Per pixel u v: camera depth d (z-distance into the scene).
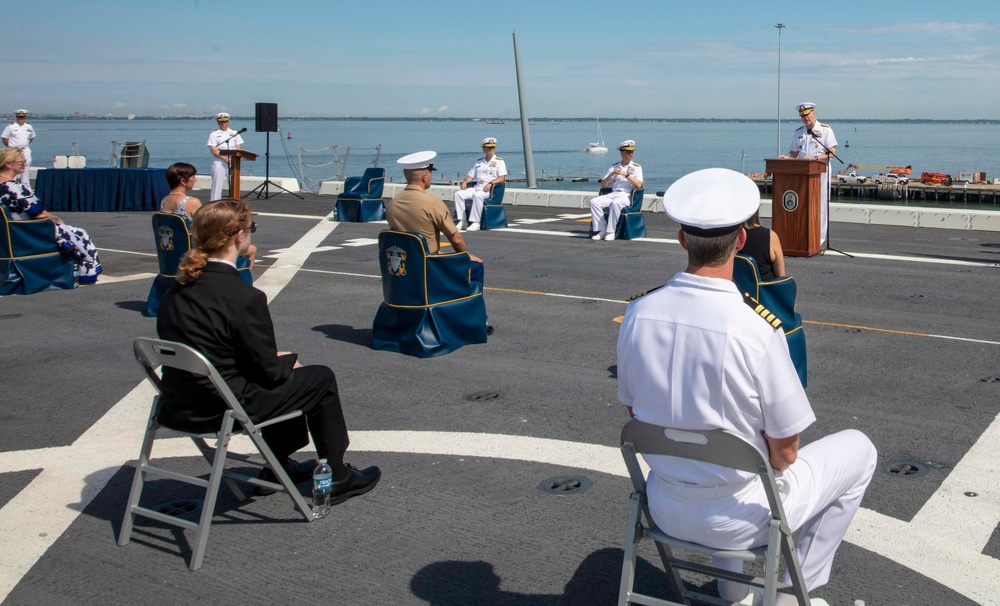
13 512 4.57
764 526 2.84
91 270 10.91
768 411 2.74
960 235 14.44
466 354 7.54
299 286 10.73
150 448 4.23
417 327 7.50
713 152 184.00
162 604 3.67
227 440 4.00
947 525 4.27
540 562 3.98
